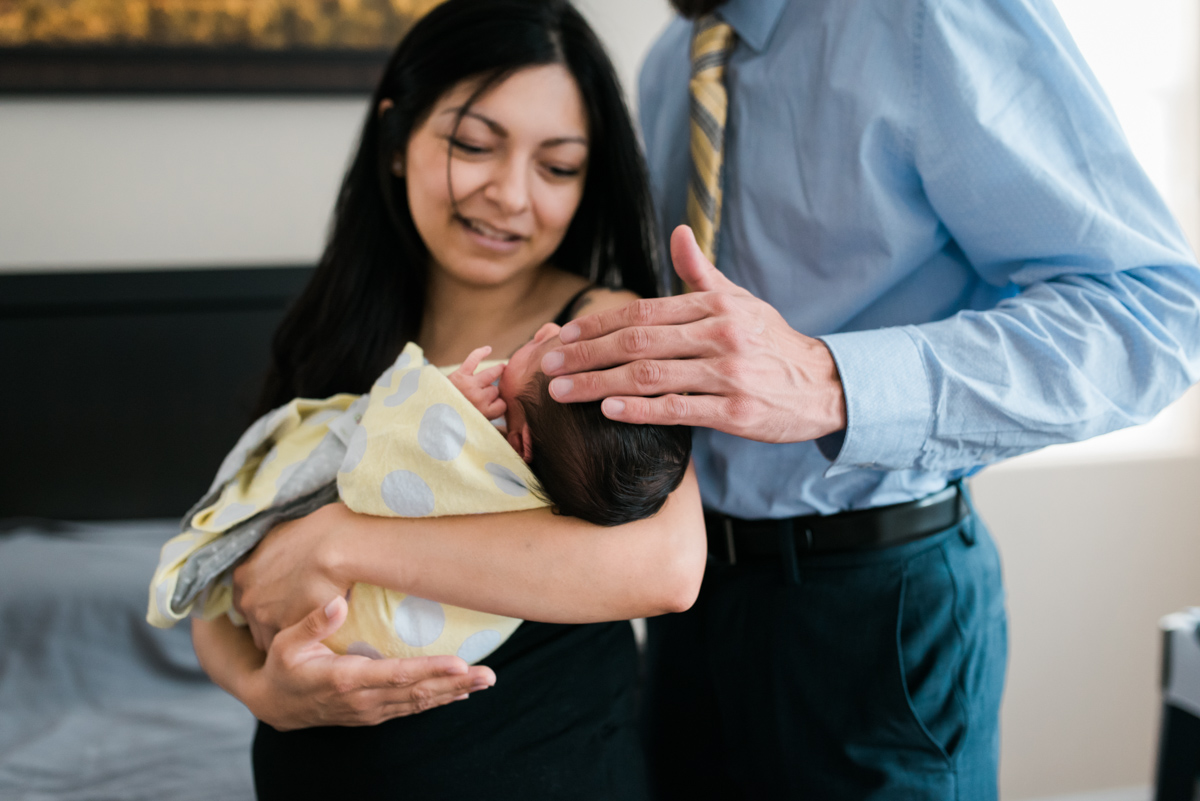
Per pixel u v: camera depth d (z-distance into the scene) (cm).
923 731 89
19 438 204
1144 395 78
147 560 179
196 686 170
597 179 107
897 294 92
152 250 211
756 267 95
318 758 87
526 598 75
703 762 104
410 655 80
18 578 169
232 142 210
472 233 97
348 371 110
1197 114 225
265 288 208
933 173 82
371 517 81
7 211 205
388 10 209
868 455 78
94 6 199
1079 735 231
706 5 97
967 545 98
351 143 214
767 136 93
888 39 84
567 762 83
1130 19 224
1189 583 229
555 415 76
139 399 208
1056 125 81
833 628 92
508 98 92
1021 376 76
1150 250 79
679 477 78
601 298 97
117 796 135
